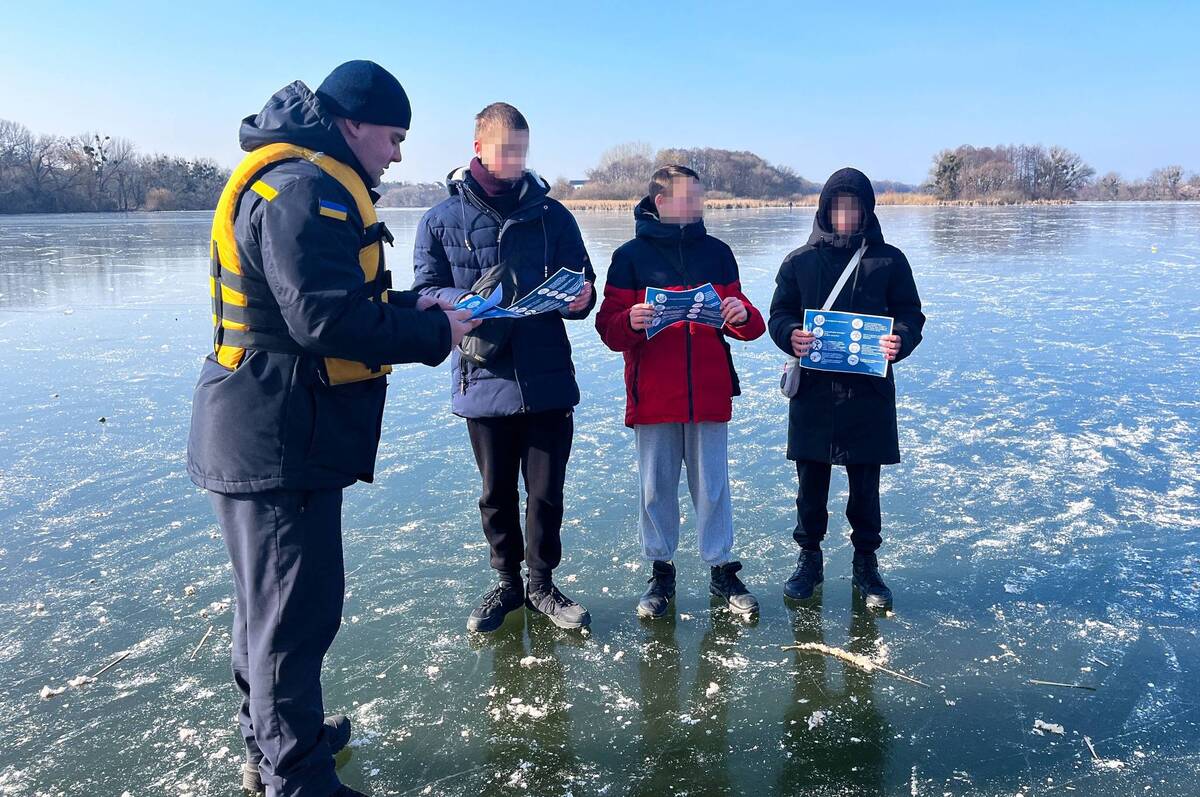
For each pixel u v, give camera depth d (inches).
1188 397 256.7
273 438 85.0
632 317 128.0
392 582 150.3
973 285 523.5
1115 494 181.5
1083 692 114.3
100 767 102.7
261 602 87.7
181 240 1057.5
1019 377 287.1
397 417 257.3
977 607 138.2
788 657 125.5
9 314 451.5
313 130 87.0
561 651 128.3
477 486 196.5
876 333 135.2
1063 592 141.9
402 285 543.5
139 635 133.4
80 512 182.4
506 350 126.0
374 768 101.7
